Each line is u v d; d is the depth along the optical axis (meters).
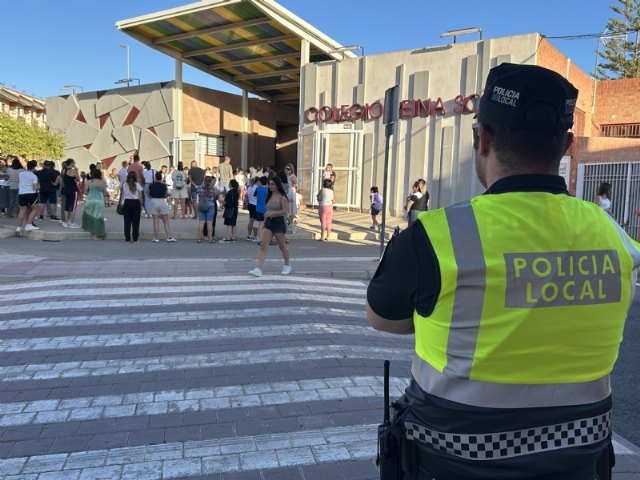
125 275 8.94
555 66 17.45
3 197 15.16
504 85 1.41
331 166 18.00
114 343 5.34
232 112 29.83
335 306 7.18
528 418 1.30
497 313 1.29
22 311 6.44
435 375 1.37
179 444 3.39
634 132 21.67
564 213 1.38
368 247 13.26
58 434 3.49
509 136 1.41
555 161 1.44
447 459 1.35
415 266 1.37
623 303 1.40
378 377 4.57
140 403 3.97
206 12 20.83
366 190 19.23
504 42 16.28
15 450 3.28
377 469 3.14
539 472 1.29
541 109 1.38
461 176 17.12
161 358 4.94
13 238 12.86
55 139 30.92
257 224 14.13
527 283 1.29
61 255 10.80
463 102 16.89
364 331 6.01
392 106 9.71
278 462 3.20
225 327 5.96
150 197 12.98
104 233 12.95
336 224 16.52
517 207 1.37
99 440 3.42
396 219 17.73
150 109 27.88
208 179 13.02
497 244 1.32
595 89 22.09
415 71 17.88
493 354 1.29
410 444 1.45
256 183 13.83
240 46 24.08
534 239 1.33
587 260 1.36
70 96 31.14
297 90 30.59
